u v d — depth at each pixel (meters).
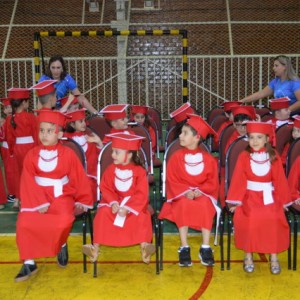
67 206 3.92
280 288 3.68
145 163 4.45
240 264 4.12
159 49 13.01
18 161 5.56
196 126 4.11
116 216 3.89
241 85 12.50
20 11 14.32
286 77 6.00
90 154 5.10
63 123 4.01
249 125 3.97
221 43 13.20
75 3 14.67
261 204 3.94
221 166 5.23
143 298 3.54
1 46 13.21
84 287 3.73
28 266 3.85
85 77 12.59
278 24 13.70
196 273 3.95
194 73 12.58
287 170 4.36
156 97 12.66
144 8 14.22
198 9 14.20
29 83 12.65
